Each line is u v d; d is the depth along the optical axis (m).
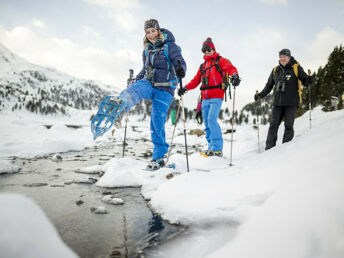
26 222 0.75
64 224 1.72
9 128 10.38
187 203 1.95
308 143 2.87
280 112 4.48
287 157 2.51
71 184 2.88
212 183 2.37
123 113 2.81
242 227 1.41
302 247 0.99
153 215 1.94
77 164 4.23
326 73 30.56
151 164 3.38
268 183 1.85
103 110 2.55
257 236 1.18
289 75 4.31
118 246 1.42
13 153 5.09
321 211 1.13
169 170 3.17
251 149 5.24
